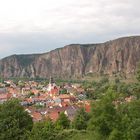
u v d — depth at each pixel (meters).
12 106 52.38
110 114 46.97
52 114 160.25
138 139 42.41
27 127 51.09
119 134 44.34
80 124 86.12
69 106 186.88
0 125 49.31
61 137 54.34
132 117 45.66
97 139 47.94
